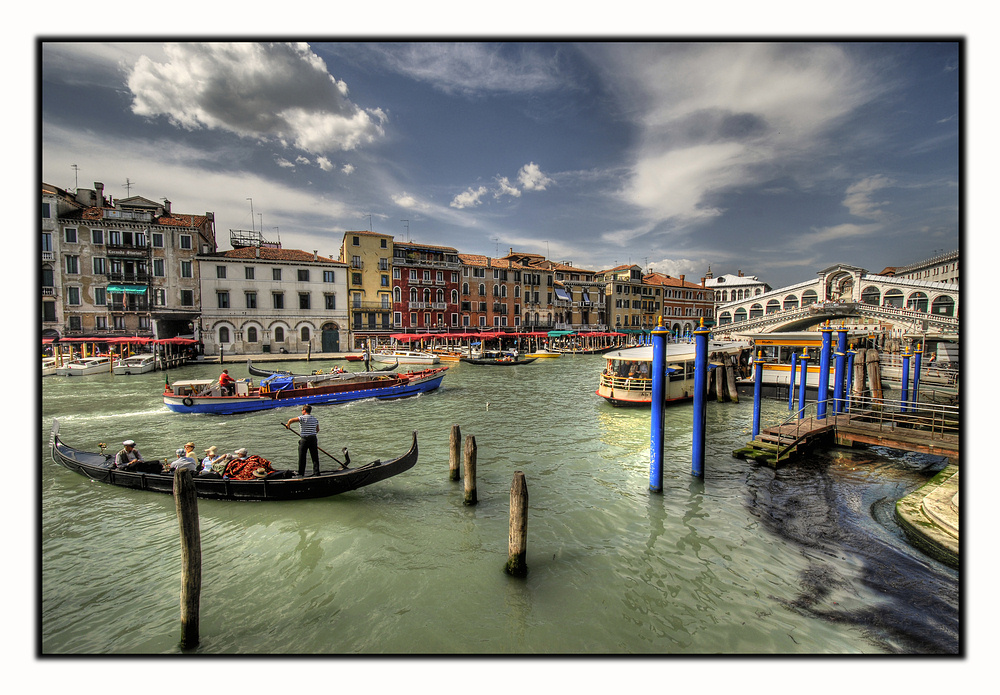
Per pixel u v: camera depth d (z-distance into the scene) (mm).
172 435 14883
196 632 5191
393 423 16562
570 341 60531
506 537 7754
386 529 8031
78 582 6484
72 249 38406
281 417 17562
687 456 12234
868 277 45875
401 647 5227
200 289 40750
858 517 8305
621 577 6543
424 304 52625
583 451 12797
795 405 19469
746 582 6367
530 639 5324
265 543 7562
